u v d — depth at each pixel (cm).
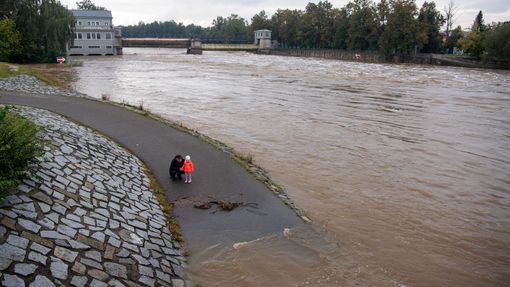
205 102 3297
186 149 1697
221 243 1020
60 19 6962
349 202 1378
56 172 1020
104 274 753
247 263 946
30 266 677
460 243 1131
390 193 1478
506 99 3788
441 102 3581
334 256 1011
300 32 14450
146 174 1391
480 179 1658
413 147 2106
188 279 870
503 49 7769
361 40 11762
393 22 10031
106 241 852
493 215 1323
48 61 7112
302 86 4528
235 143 2075
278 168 1703
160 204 1184
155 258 882
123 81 4688
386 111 3097
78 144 1339
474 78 5806
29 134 955
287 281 894
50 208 856
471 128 2581
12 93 2536
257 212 1196
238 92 3922
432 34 10762
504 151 2073
